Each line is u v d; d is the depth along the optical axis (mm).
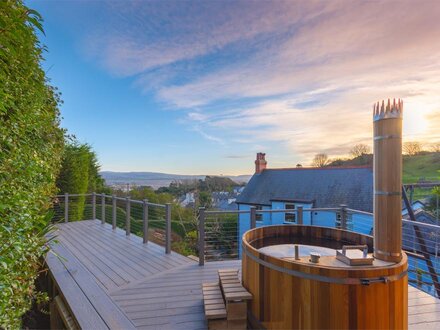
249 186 16266
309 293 1948
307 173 14625
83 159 8672
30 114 2352
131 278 3674
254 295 2426
